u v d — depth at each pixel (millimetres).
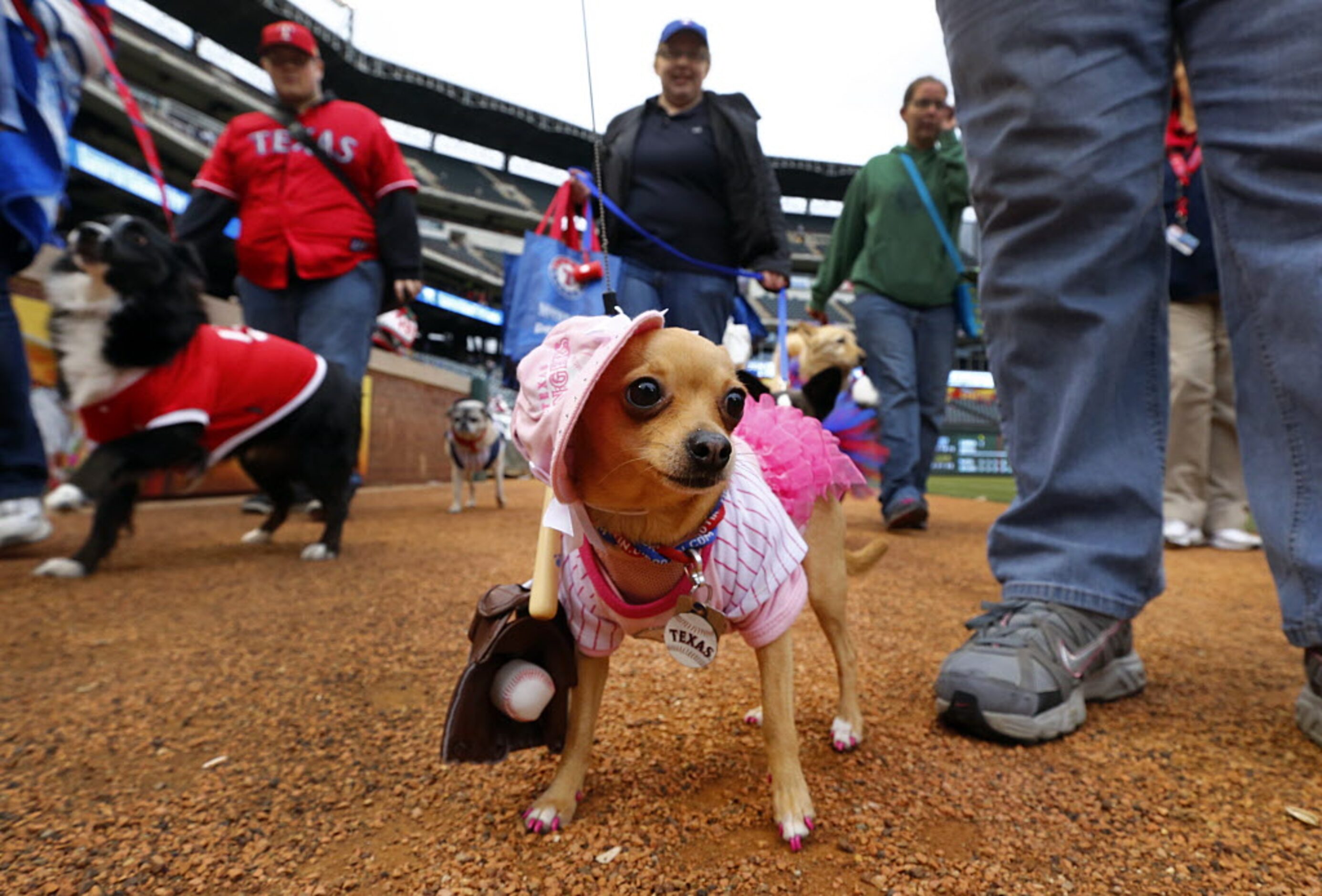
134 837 1593
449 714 1557
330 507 4824
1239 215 2061
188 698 2354
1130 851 1529
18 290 5832
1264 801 1715
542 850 1546
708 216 4559
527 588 1674
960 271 6336
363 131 5094
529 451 1486
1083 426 2264
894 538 6035
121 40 22062
